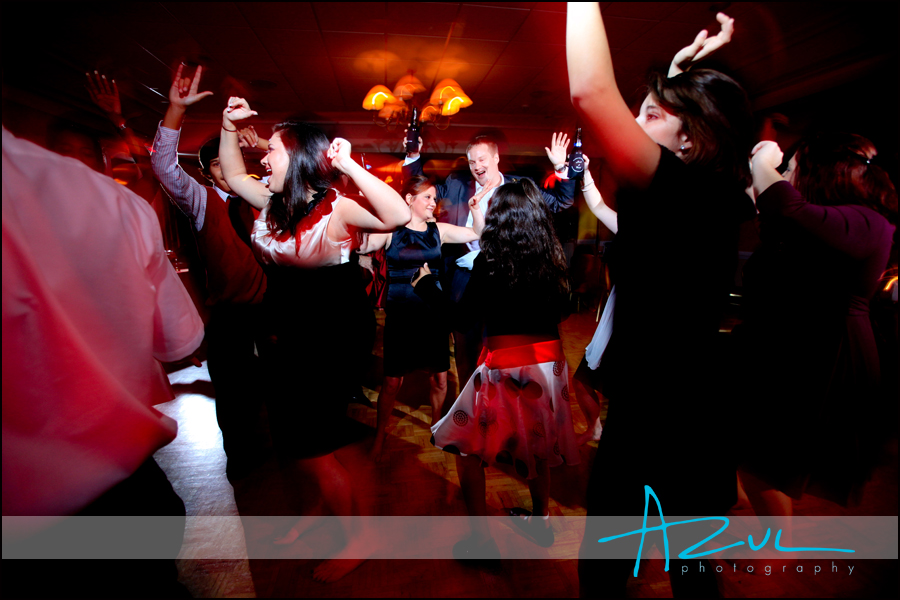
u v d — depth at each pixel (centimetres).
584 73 66
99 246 75
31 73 498
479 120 890
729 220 78
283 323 130
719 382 85
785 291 135
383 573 145
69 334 69
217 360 184
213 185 221
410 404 284
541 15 441
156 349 94
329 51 536
